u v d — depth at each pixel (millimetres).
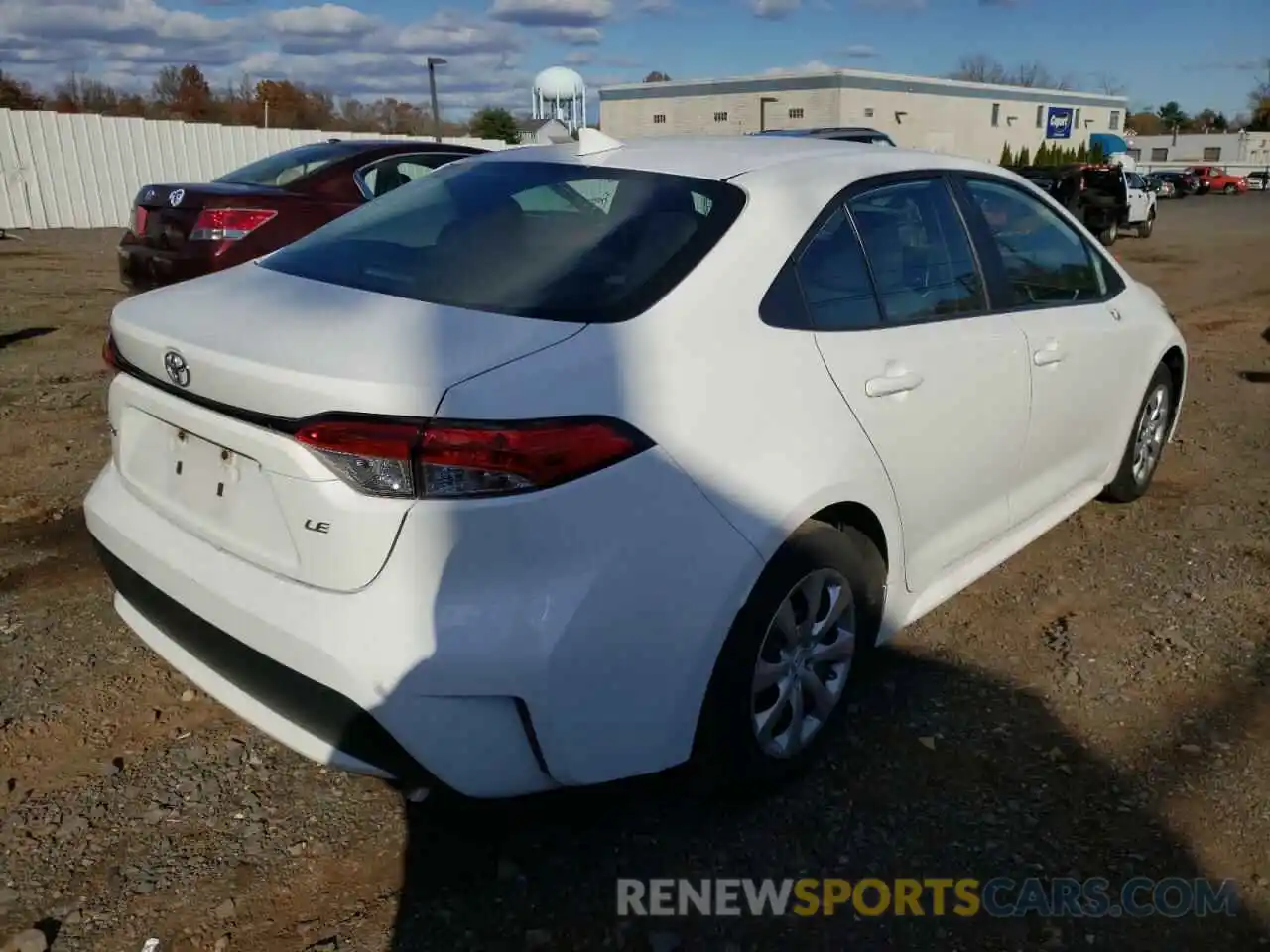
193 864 2521
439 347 2188
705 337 2459
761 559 2477
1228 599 4004
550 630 2135
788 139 3455
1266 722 3195
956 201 3482
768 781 2746
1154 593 4051
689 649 2379
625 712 2301
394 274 2670
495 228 2809
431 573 2096
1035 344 3619
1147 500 5059
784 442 2555
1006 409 3475
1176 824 2734
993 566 3682
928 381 3047
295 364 2148
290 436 2148
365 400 2059
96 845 2570
